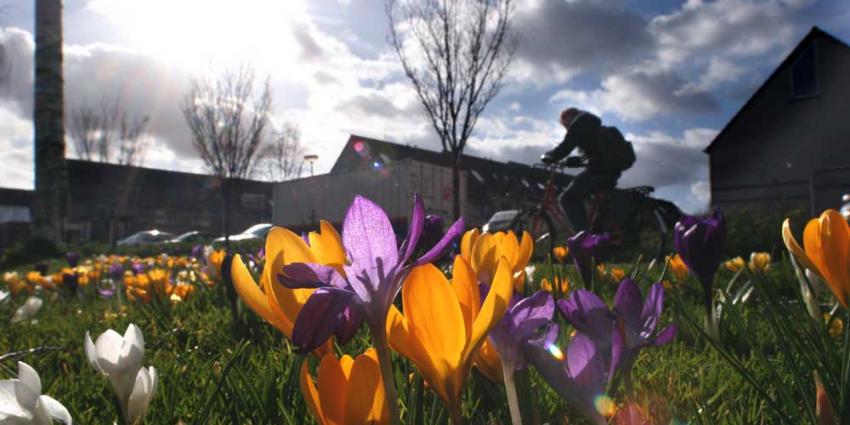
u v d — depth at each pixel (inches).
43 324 125.1
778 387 38.9
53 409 30.4
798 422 37.2
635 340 25.7
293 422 40.8
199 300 138.1
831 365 44.8
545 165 324.8
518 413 23.9
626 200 315.3
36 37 499.8
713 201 978.7
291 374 48.6
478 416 46.3
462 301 23.1
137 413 35.2
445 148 747.4
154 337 95.3
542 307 24.2
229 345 85.4
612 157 296.7
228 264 89.4
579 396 22.6
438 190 860.6
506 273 20.9
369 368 23.5
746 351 74.7
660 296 26.0
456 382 22.2
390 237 21.2
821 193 895.7
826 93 905.5
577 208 304.2
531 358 23.3
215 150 1013.8
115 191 1889.8
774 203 882.1
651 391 54.0
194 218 1998.0
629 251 317.1
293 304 25.4
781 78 941.8
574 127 299.4
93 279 200.1
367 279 21.0
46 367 78.5
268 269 25.9
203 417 40.8
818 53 912.9
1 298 101.6
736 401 50.9
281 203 984.3
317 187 938.7
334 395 23.8
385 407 23.9
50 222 490.9
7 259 471.5
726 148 977.5
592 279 69.6
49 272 358.0
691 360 66.4
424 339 22.0
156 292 124.3
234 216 1226.0
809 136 916.0
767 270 136.6
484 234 39.7
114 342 34.5
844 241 37.1
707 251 61.0
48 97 496.1
